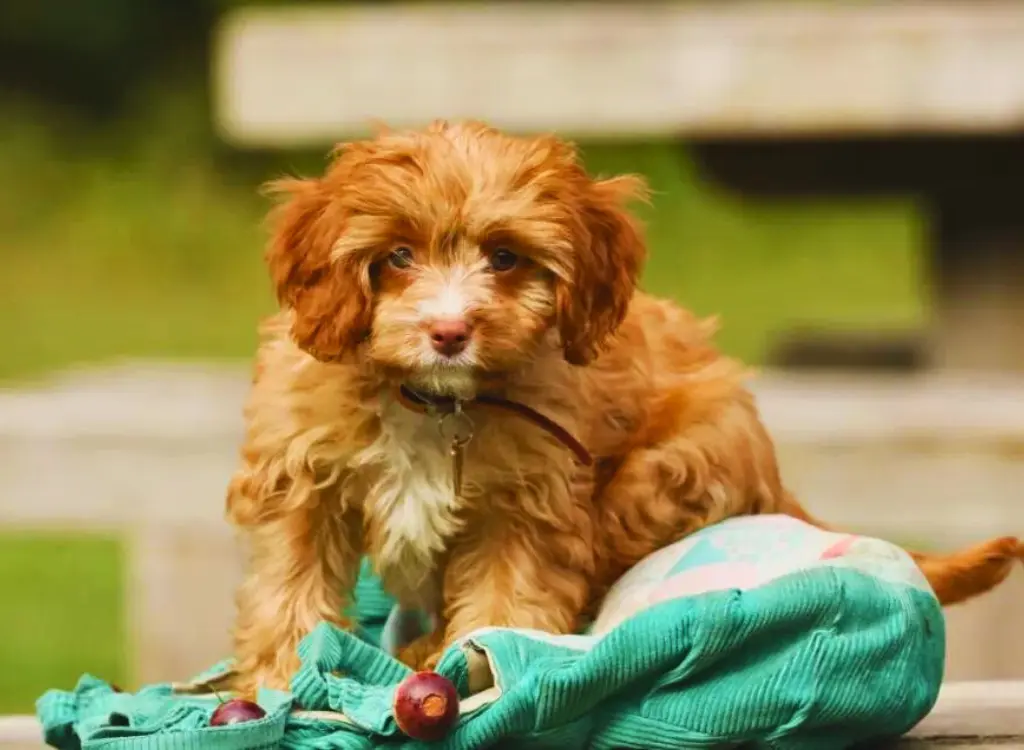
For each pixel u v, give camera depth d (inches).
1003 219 375.9
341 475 154.3
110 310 724.0
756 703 133.3
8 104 907.4
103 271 798.5
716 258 786.2
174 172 883.4
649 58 321.1
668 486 165.2
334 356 148.8
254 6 888.9
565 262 150.5
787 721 134.0
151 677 281.3
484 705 133.0
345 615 166.6
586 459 155.2
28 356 614.5
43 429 278.5
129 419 277.6
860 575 139.1
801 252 804.0
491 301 145.8
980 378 340.5
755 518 161.3
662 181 815.7
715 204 802.2
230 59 333.1
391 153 150.9
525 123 325.1
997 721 156.5
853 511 274.8
